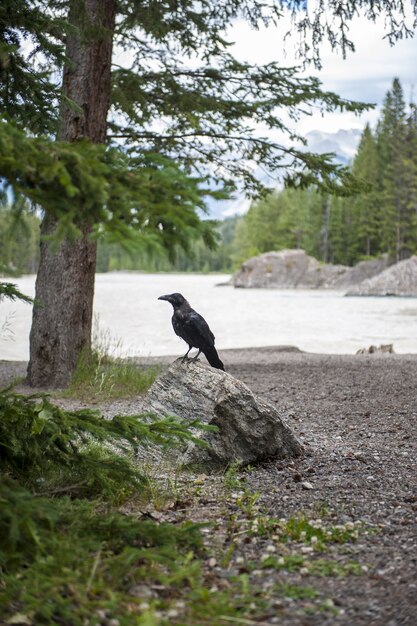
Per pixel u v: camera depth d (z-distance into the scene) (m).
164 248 2.88
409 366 14.21
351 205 95.81
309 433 7.81
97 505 4.52
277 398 10.34
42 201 2.90
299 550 4.05
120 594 3.21
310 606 3.31
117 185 3.03
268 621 3.16
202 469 5.97
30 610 3.01
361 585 3.56
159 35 11.62
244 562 3.87
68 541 3.49
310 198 106.69
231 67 12.20
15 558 3.33
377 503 5.01
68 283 11.31
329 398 10.32
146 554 3.48
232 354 17.28
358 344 22.81
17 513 3.40
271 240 112.12
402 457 6.57
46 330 11.33
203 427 4.54
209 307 44.41
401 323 32.03
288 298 58.44
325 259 98.94
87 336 11.57
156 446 6.05
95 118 10.89
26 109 4.80
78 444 5.56
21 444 4.29
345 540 4.22
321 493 5.29
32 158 2.89
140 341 22.34
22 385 11.47
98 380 11.07
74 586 3.16
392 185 82.50
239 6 12.06
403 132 80.69
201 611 3.14
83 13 9.76
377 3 12.09
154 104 12.45
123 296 57.75
